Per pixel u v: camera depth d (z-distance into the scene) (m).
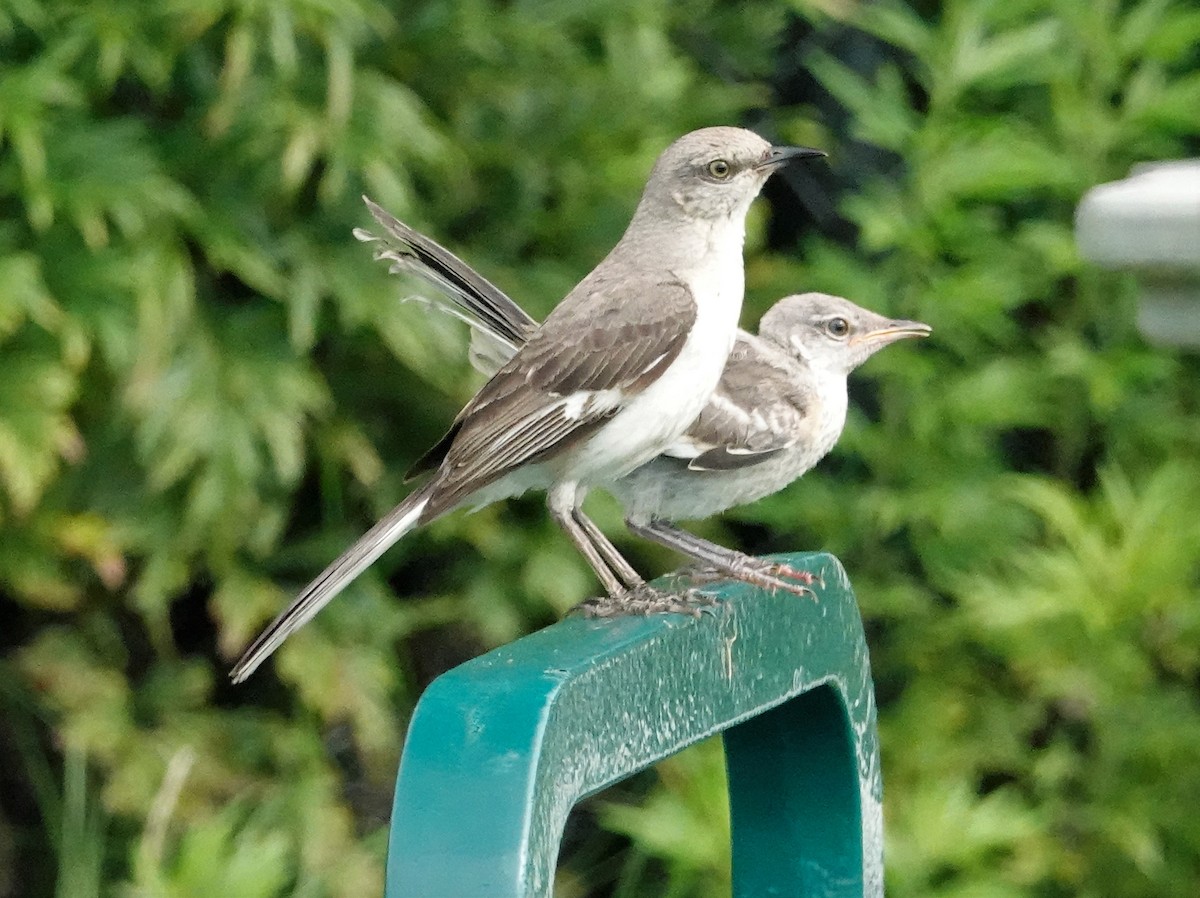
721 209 7.54
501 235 11.24
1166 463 11.34
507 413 7.16
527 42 10.98
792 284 11.63
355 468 10.45
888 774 11.01
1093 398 11.11
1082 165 11.61
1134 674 10.63
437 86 11.02
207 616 11.27
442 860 3.78
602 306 7.28
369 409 11.03
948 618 11.39
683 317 7.29
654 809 9.83
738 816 5.86
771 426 8.69
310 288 10.07
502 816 3.79
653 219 7.59
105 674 10.44
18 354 9.60
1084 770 11.00
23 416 9.41
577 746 4.11
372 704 10.42
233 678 6.29
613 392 7.17
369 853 10.39
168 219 10.03
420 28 10.73
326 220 10.41
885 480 11.43
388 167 10.10
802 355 9.25
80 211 9.56
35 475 9.32
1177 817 10.72
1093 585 10.52
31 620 10.81
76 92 9.72
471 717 3.95
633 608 6.88
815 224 12.62
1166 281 5.03
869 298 11.16
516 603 10.98
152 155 9.95
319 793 10.38
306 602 6.55
